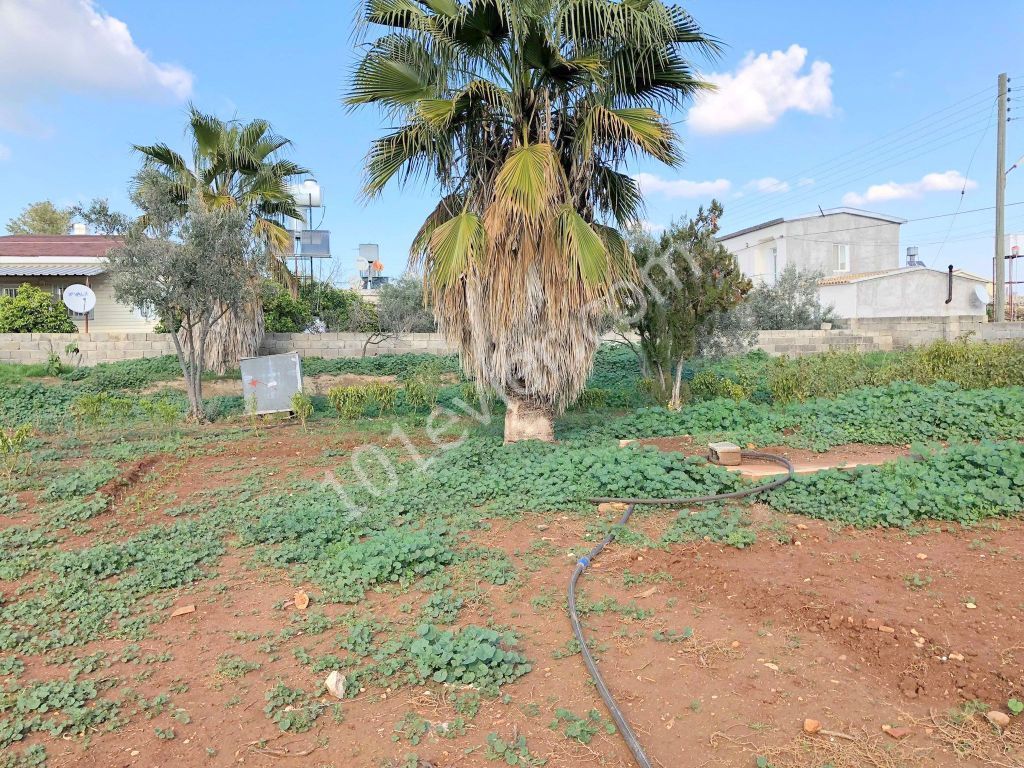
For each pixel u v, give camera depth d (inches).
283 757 110.0
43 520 230.4
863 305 964.6
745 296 454.3
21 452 334.3
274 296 665.6
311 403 464.4
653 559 186.4
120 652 144.3
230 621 158.6
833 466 263.9
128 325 741.3
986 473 217.2
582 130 297.6
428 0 285.9
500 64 301.0
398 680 130.0
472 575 178.1
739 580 167.0
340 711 121.0
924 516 201.9
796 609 150.6
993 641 132.0
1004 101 688.4
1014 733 107.6
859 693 120.4
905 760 103.3
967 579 160.1
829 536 193.9
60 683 130.0
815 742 108.2
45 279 724.0
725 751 107.3
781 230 1082.7
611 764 105.4
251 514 234.4
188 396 464.4
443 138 303.9
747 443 309.9
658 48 286.4
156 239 420.2
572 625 148.3
